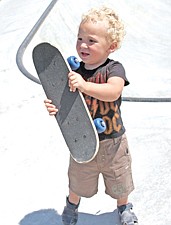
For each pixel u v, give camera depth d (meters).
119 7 11.42
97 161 3.26
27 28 9.00
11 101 6.37
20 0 11.27
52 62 3.11
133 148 4.96
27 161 4.87
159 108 5.91
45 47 3.09
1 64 7.68
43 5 10.11
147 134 5.24
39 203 4.19
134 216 3.64
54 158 4.88
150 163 4.67
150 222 3.87
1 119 5.90
